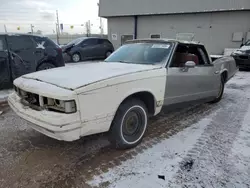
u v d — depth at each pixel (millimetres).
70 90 2092
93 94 2201
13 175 2238
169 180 2172
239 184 2123
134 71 2713
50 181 2150
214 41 14766
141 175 2254
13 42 5688
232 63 5484
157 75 2910
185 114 4188
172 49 3363
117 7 18047
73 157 2604
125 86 2504
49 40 6594
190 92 3635
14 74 5750
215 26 14531
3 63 5508
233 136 3189
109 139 2670
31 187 2064
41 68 6324
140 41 3965
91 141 3012
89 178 2201
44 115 2152
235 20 13750
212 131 3375
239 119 3910
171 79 3143
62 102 2080
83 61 13234
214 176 2242
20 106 2521
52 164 2451
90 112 2199
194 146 2875
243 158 2586
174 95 3277
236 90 6332
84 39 13195
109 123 2412
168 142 2990
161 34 16859
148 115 3061
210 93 4336
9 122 3684
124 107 2592
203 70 3898
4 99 5051
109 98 2346
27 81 2564
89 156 2629
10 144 2908
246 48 9844
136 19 17688
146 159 2557
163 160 2535
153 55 3418
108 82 2324
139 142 2906
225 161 2520
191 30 15508
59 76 2551
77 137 2164
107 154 2676
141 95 2887
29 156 2613
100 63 3547
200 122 3762
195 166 2414
